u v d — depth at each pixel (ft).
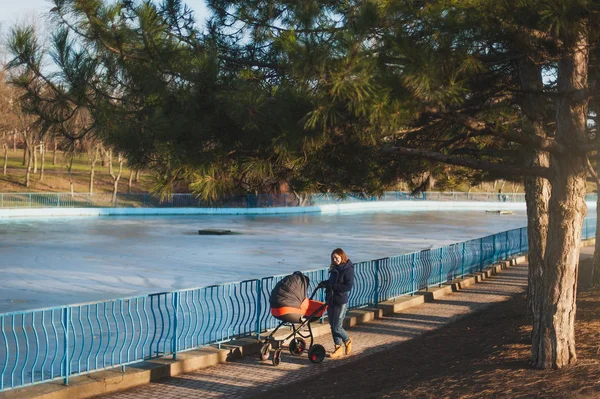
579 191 27.43
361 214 209.97
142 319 48.73
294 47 19.49
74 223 151.12
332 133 23.31
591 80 30.86
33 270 78.02
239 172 24.53
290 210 205.46
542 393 23.02
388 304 53.93
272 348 39.19
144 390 31.50
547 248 27.91
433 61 19.93
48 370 34.94
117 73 22.95
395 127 20.53
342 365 35.94
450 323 48.73
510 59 24.72
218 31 28.35
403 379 29.99
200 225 153.89
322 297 48.26
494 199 267.59
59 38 22.38
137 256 94.32
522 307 51.08
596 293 49.32
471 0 20.95
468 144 34.35
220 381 33.04
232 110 21.44
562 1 19.63
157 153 23.36
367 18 19.35
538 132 28.91
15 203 174.70
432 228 159.43
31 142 199.41
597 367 25.81
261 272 81.66
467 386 25.71
